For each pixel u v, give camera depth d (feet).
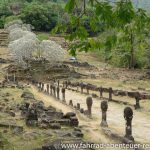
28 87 141.49
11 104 82.23
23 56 195.93
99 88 125.08
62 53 206.59
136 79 180.04
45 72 186.91
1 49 282.97
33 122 56.08
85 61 259.19
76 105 92.22
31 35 209.87
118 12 26.66
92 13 27.94
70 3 25.88
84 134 53.93
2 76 180.04
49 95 117.60
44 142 46.03
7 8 447.42
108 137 53.57
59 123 58.34
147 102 102.27
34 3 478.18
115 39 29.12
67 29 29.94
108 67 233.35
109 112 84.38
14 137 48.83
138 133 59.26
